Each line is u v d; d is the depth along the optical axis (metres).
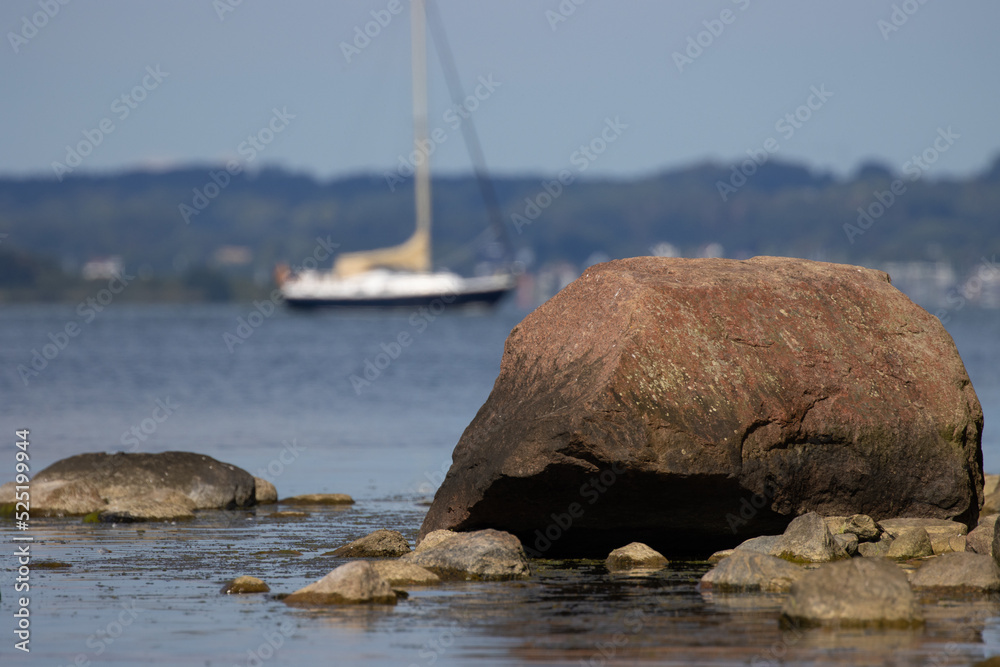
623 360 34.00
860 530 34.72
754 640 24.48
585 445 32.91
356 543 36.62
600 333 35.66
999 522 31.20
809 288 37.84
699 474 33.19
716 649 23.77
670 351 34.56
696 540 36.62
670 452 33.09
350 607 28.09
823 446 35.31
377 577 29.17
